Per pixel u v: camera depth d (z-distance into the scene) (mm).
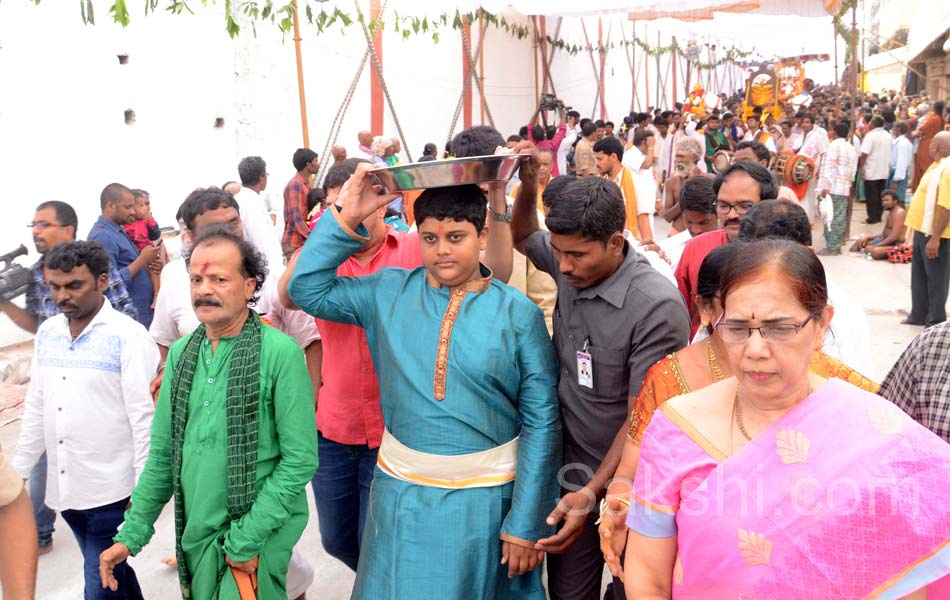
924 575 1396
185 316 3602
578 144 12445
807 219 2604
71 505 3113
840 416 1460
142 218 5746
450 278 2357
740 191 3252
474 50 15336
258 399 2445
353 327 3043
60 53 7035
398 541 2363
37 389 3178
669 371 2146
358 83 11508
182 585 2529
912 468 1402
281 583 2621
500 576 2436
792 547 1437
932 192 7309
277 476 2457
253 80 9391
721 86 46188
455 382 2344
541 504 2344
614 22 24656
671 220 6098
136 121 7930
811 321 1455
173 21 8344
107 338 3104
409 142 13023
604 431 2527
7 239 6539
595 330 2479
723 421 1573
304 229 8484
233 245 2451
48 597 3736
